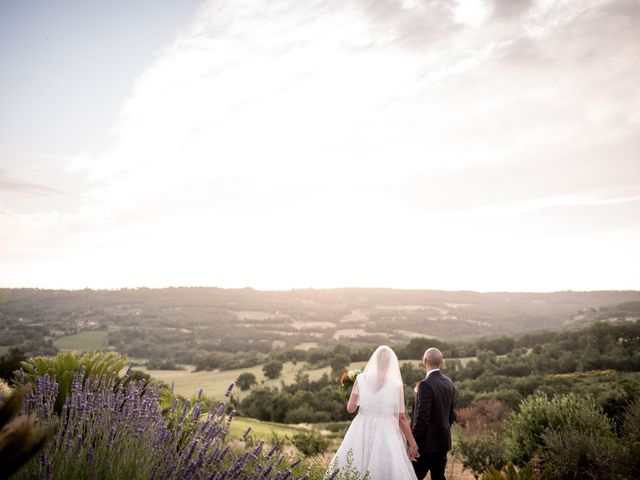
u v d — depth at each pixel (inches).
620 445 276.4
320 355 4138.8
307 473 153.6
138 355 4215.1
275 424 1749.5
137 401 142.8
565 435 292.7
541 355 2792.8
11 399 64.5
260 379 3612.2
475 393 2151.8
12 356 1089.4
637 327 2780.5
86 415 127.0
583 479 272.1
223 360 4163.4
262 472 119.6
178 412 152.9
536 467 289.4
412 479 191.5
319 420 2581.2
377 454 189.8
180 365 4158.5
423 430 213.3
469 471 413.7
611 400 382.3
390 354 206.7
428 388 215.5
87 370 199.8
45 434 64.2
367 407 197.0
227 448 130.2
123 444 120.5
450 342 3764.8
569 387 1800.0
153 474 112.8
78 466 106.0
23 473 96.5
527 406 356.5
